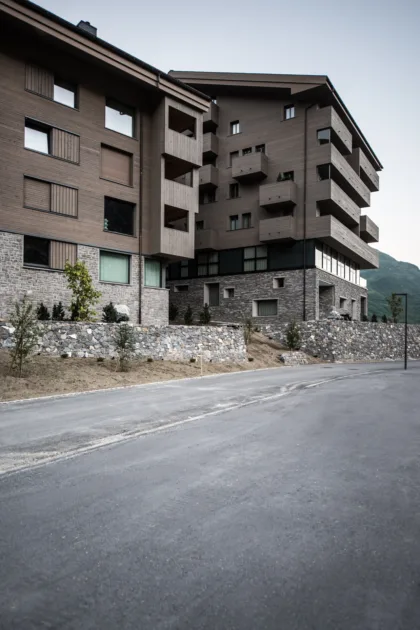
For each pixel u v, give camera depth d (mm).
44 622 2258
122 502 3871
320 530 3350
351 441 6238
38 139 20297
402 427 7285
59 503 3842
